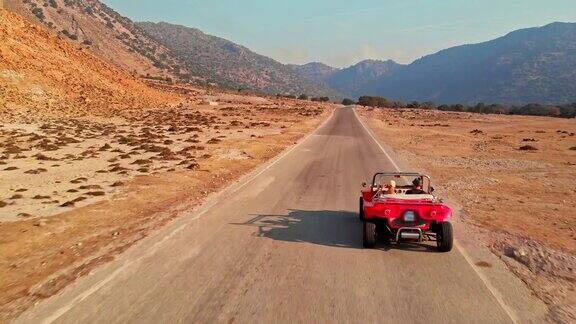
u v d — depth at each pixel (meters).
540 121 77.88
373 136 44.12
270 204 14.16
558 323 6.43
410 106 143.75
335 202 14.63
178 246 9.77
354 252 9.49
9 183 17.39
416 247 9.88
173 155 25.66
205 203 14.19
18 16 67.25
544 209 13.83
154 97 76.06
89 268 8.49
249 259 8.95
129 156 24.67
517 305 7.00
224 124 50.44
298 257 9.12
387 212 9.45
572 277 8.25
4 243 10.17
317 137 41.16
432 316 6.56
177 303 6.90
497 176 20.70
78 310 6.70
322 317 6.46
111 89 67.12
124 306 6.80
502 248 9.91
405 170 22.12
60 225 11.66
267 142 34.81
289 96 183.38
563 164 25.14
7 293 7.48
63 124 40.66
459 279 8.03
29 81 53.34
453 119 85.06
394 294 7.32
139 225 11.58
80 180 18.02
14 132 32.19
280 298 7.10
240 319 6.37
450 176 20.59
